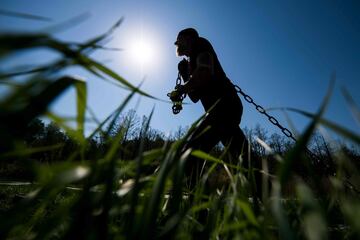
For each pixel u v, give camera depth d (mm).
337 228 776
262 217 545
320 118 324
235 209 678
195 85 2691
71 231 404
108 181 448
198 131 2545
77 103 468
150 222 395
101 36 327
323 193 504
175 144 622
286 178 357
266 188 556
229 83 2873
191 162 1816
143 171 643
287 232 343
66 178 379
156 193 427
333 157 546
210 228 600
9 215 390
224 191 787
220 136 2613
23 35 212
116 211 498
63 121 433
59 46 288
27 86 285
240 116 2801
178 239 575
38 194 401
